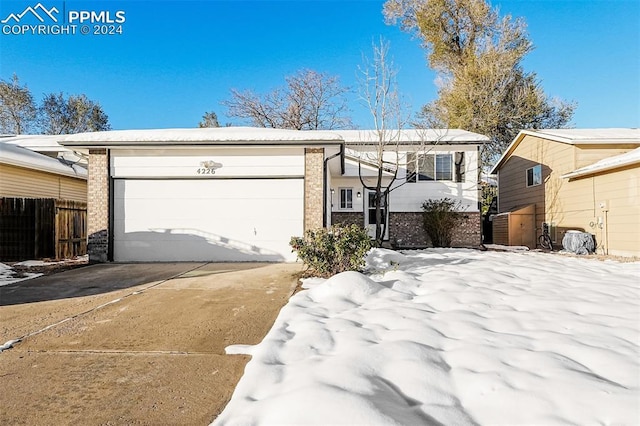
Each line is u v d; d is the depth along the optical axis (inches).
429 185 581.9
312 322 155.3
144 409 97.0
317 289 210.2
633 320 153.4
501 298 192.2
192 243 370.6
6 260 390.3
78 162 598.2
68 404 99.7
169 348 140.4
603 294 201.2
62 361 128.6
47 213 396.8
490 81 825.5
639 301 185.0
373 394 91.4
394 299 194.5
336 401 86.8
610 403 87.4
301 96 1055.6
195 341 147.7
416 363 109.0
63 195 546.0
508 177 737.0
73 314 185.6
